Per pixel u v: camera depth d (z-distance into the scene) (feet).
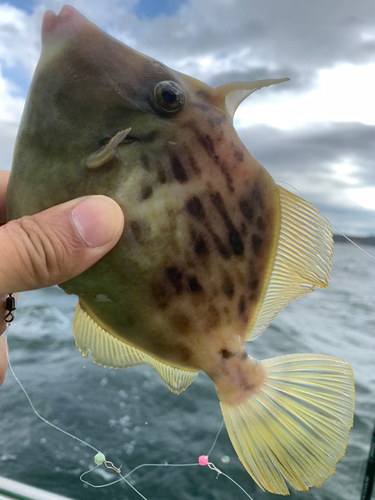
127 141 0.35
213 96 0.38
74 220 0.35
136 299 0.39
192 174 0.37
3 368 0.71
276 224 0.41
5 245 0.36
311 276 0.43
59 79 0.35
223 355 0.43
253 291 0.42
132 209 0.36
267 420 0.45
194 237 0.37
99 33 0.36
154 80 0.36
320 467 0.44
